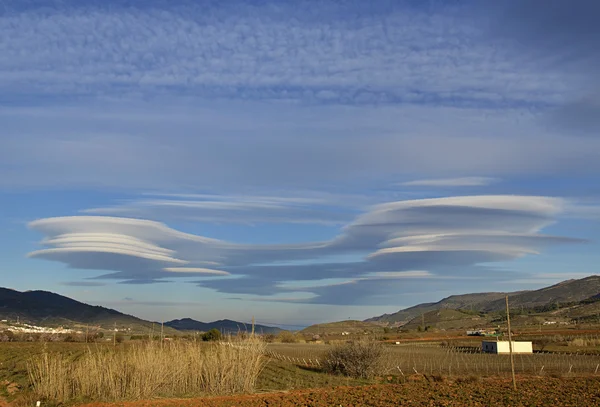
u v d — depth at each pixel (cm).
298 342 12288
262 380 4391
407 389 3844
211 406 3047
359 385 4184
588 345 9681
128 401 3203
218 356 3922
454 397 3381
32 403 3064
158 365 3506
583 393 3531
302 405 3083
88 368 3469
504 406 2998
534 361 6844
